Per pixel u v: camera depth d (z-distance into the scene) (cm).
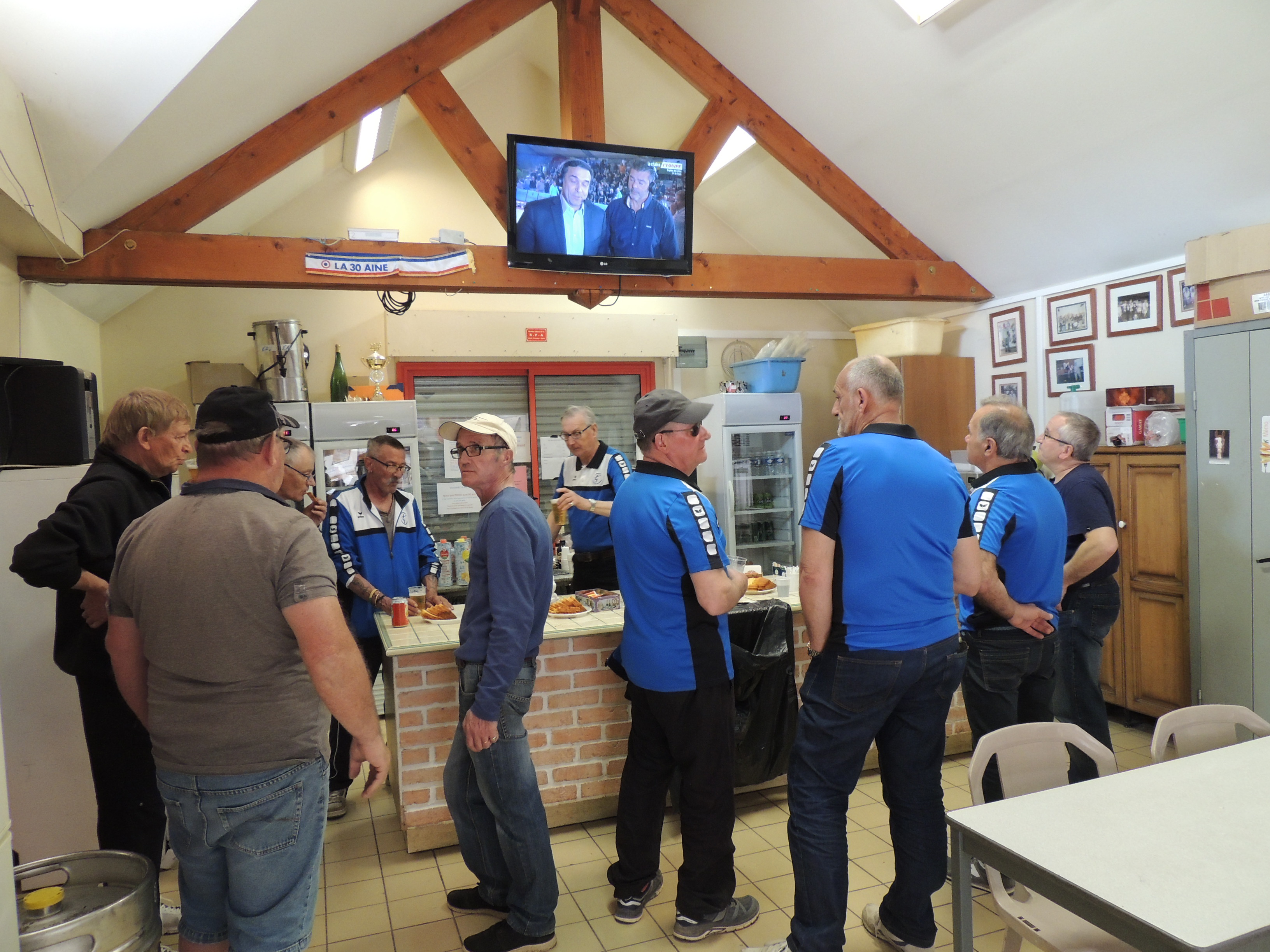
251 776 150
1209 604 355
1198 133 352
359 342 513
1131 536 405
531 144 396
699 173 462
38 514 250
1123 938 125
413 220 519
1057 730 198
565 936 235
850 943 228
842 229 549
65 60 267
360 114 391
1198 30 315
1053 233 452
